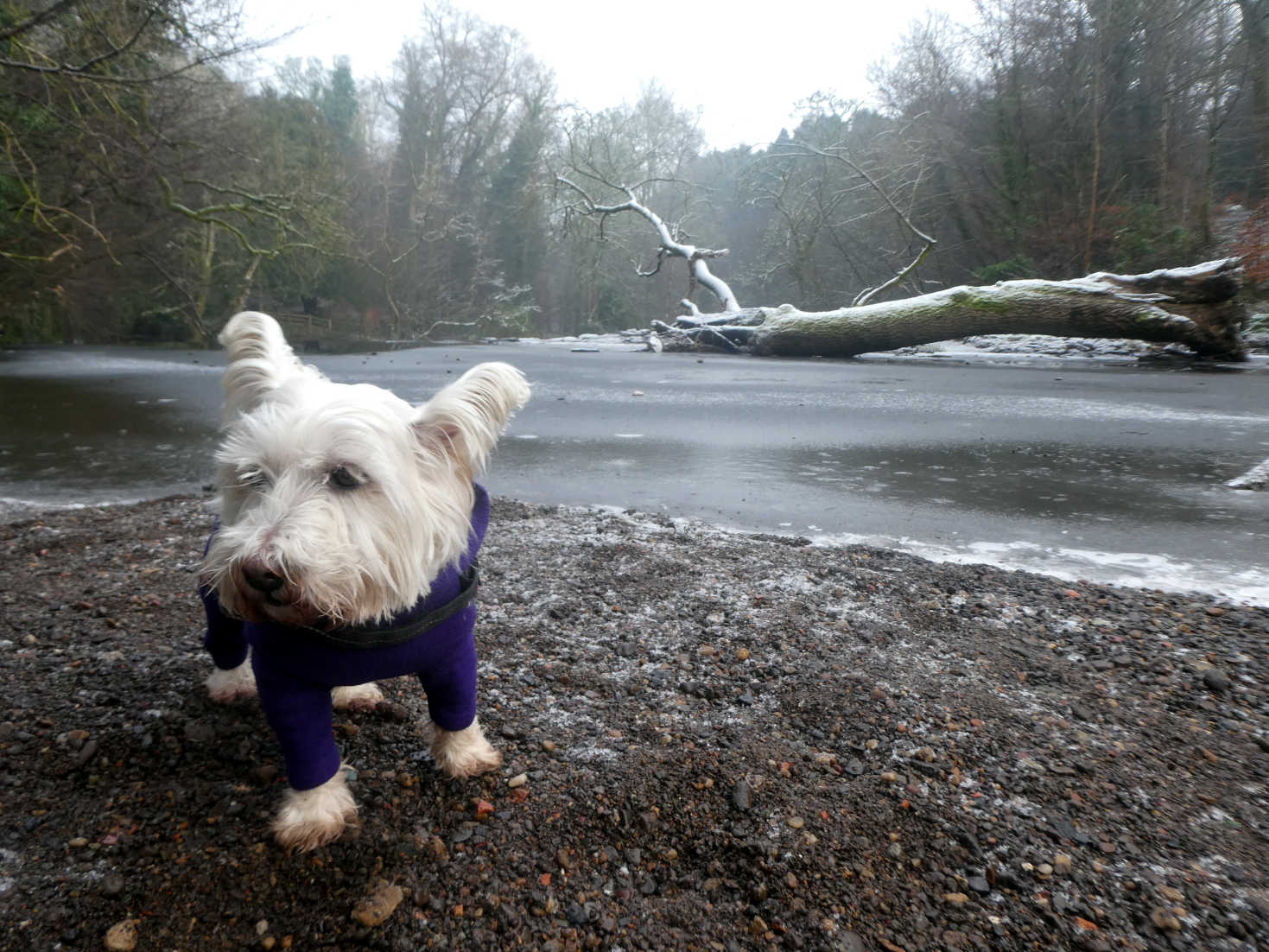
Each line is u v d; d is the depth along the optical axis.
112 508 5.36
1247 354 19.86
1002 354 24.02
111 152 18.92
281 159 30.86
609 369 17.64
